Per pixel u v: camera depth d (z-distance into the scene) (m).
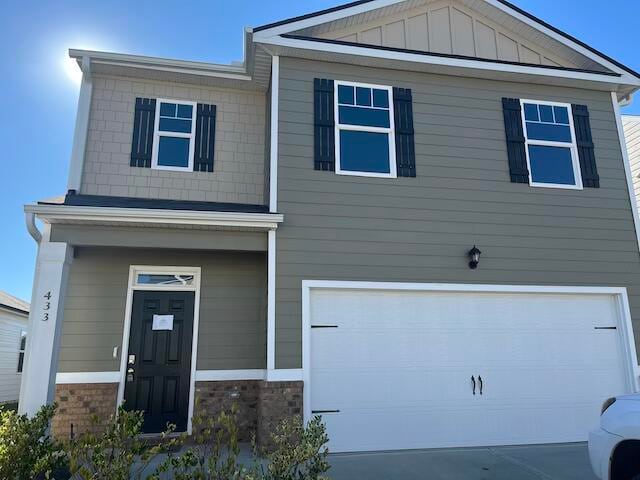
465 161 7.78
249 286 7.74
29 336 5.92
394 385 6.88
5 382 15.59
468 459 6.14
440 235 7.39
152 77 8.16
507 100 8.25
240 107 8.49
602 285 7.77
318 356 6.75
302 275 6.82
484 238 7.53
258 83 8.38
